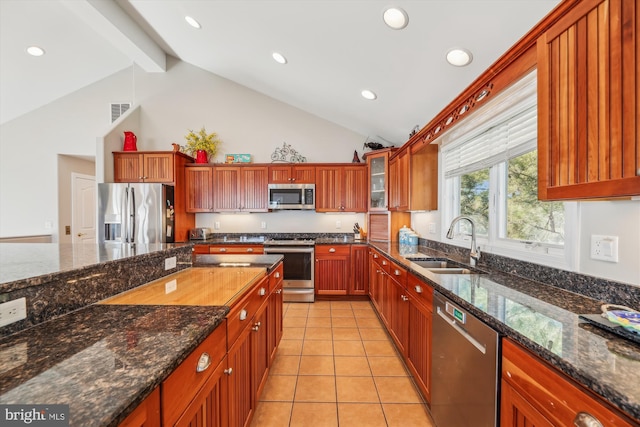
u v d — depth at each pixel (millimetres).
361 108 3465
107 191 3682
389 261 2652
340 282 3891
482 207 2387
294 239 4293
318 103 3924
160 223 3664
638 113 766
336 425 1618
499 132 2037
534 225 1773
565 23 988
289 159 4426
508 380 944
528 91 1592
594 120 885
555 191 1031
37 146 4254
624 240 1091
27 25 3154
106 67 4227
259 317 1688
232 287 1402
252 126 4465
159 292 1307
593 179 890
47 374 597
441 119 2250
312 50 2611
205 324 911
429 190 3070
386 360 2314
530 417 841
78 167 4633
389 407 1768
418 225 3572
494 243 2131
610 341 818
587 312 1054
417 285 1856
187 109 4465
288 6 2131
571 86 968
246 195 4168
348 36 2188
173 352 711
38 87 3984
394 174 3656
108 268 1190
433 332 1546
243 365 1364
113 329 859
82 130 4340
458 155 2658
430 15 1673
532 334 866
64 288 983
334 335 2789
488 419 1038
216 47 3471
